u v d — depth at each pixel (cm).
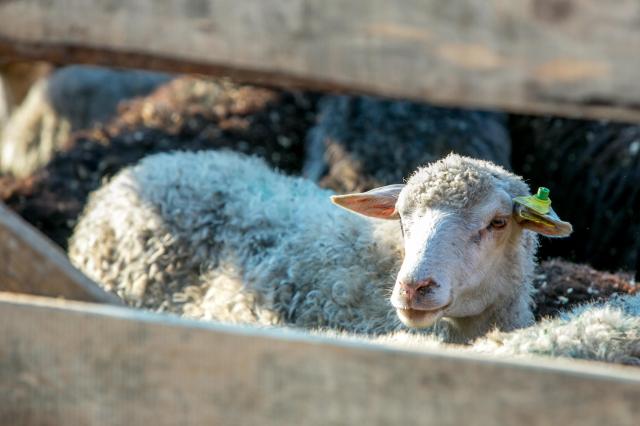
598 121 1260
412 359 269
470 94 243
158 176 984
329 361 275
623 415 256
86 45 267
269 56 254
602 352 496
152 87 1791
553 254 1113
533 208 705
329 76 251
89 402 295
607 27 230
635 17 228
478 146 1201
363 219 853
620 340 512
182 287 917
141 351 288
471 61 241
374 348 271
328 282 817
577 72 235
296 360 277
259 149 1274
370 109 1262
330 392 276
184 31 259
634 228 1160
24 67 1967
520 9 236
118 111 1424
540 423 262
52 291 304
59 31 267
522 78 239
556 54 235
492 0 237
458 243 686
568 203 1217
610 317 536
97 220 988
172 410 289
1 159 1862
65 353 294
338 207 891
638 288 864
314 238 860
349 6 247
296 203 935
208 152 1052
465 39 241
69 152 1258
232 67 259
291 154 1288
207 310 873
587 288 858
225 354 282
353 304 804
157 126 1294
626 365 493
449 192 705
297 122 1327
